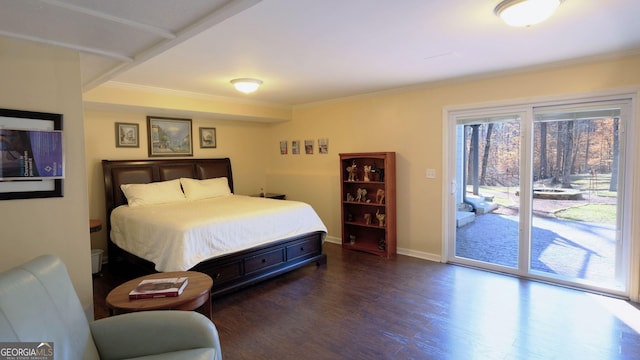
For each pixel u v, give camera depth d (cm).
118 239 402
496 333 261
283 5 200
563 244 358
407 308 306
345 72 365
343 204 507
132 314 170
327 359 232
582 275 349
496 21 229
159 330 164
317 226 425
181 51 285
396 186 473
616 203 326
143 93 423
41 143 194
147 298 195
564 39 268
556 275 363
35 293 141
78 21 169
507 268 391
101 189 453
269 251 370
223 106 503
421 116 443
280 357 235
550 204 363
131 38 193
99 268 402
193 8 159
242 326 278
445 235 434
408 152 459
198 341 164
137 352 165
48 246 199
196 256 304
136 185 447
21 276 140
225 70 348
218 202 449
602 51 300
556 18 227
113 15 164
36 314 137
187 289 209
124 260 404
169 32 186
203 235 315
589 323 274
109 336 165
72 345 148
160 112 482
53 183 199
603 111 327
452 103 416
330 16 217
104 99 393
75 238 208
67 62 205
